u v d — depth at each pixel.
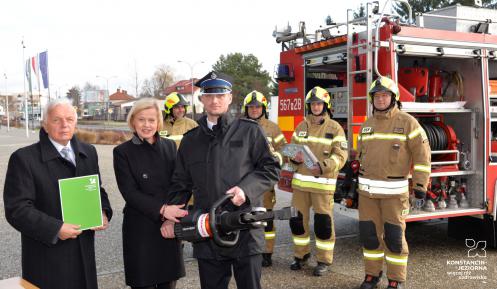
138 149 3.11
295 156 4.14
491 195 5.26
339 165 4.45
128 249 3.12
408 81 5.44
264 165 2.78
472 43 5.17
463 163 5.31
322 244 4.59
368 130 4.26
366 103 4.78
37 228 2.52
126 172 3.07
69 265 2.69
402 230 4.09
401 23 5.23
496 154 5.33
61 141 2.72
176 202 2.92
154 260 3.09
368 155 4.21
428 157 4.02
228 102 2.80
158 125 3.14
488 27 5.69
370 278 4.23
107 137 22.45
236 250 2.72
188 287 4.28
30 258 2.66
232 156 2.73
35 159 2.64
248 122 2.85
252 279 2.74
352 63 4.96
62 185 2.64
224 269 2.84
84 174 2.76
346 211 4.84
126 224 3.14
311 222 6.82
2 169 12.53
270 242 4.86
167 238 3.08
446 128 5.34
